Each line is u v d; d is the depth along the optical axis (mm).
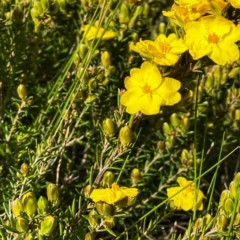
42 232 414
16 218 416
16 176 496
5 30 561
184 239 460
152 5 646
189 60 445
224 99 599
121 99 443
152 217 537
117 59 595
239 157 584
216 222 449
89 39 537
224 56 435
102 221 443
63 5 557
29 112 571
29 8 560
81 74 504
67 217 469
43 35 575
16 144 522
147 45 441
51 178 570
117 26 582
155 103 441
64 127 524
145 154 579
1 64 566
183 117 549
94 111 551
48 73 612
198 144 587
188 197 468
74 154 582
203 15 445
